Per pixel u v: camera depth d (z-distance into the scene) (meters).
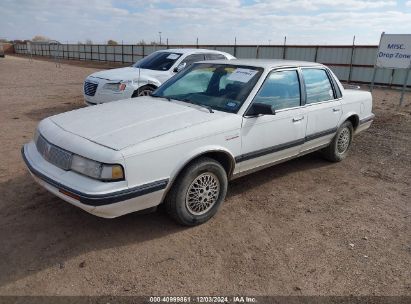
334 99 5.57
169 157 3.39
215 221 4.01
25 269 3.07
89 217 3.91
